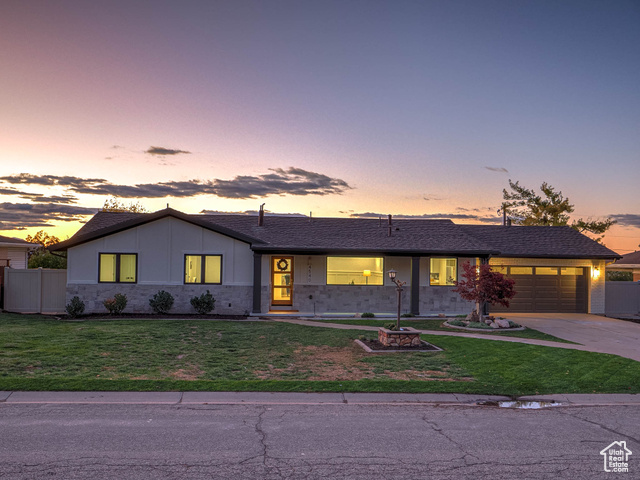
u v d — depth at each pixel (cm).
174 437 710
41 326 1628
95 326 1644
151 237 2038
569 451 678
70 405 863
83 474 575
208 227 2044
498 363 1249
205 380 1031
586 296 2453
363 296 2186
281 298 2202
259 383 1015
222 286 2066
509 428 782
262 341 1468
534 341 1574
